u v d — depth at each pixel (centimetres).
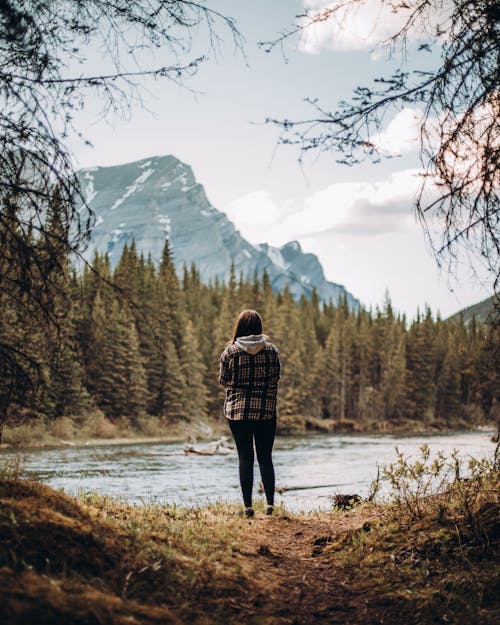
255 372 573
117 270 5553
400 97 387
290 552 457
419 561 384
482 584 333
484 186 385
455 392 8212
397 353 8838
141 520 436
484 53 364
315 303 12188
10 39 313
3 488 344
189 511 575
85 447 3381
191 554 375
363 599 343
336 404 9019
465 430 7706
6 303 348
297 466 1881
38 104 326
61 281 347
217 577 340
